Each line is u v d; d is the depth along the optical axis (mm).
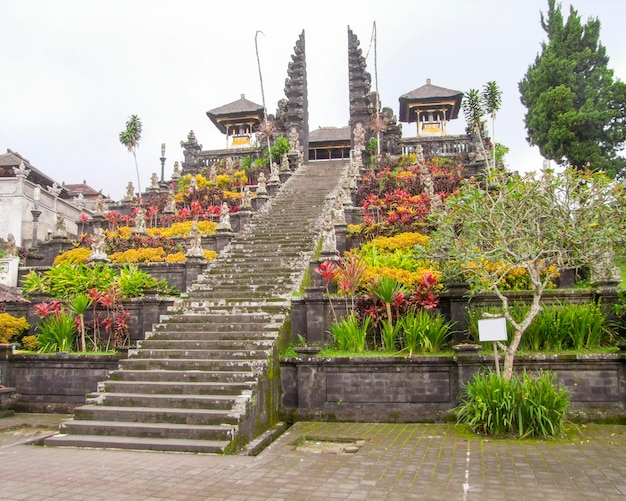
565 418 9195
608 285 11352
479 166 27766
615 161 27234
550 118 28250
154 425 8367
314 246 16547
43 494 5840
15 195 26031
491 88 25578
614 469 6531
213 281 14578
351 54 41031
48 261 20000
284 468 6863
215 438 8023
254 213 21000
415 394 10055
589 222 9812
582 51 29656
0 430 9875
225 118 46500
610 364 9633
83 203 36562
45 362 11773
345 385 10305
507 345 10383
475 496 5621
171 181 34688
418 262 13758
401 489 5902
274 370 10305
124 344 12773
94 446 8086
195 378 9531
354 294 12227
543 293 11477
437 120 43719
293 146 35094
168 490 5977
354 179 25359
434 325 10703
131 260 17328
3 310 14008
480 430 8766
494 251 9930
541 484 5984
